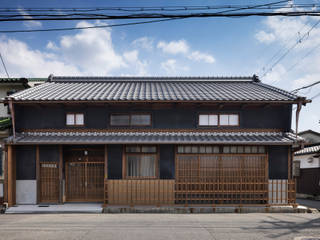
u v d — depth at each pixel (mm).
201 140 8148
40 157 8750
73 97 8688
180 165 8586
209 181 8500
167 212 7996
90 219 7051
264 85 11453
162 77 12695
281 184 8484
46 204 8625
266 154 8602
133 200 8266
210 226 6336
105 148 8617
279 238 5453
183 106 9156
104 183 8305
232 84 12141
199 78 12734
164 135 8836
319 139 18984
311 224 6590
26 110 9086
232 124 9188
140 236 5508
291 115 9117
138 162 8664
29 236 5527
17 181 8625
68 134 8867
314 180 12383
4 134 8805
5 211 7891
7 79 11039
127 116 9180
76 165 9180
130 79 12523
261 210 8164
